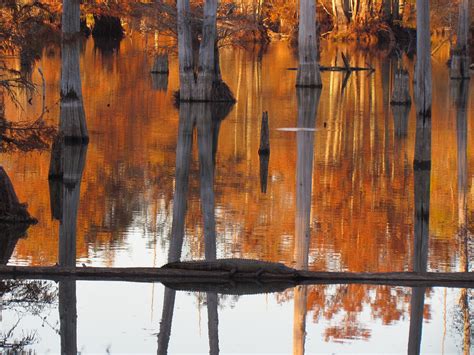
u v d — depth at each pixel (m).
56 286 16.27
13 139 24.30
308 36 57.38
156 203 23.53
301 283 16.70
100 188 25.14
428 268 17.81
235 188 25.84
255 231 20.66
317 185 26.36
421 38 27.61
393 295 16.06
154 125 38.69
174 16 56.81
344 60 72.25
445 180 27.23
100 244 19.22
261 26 108.25
